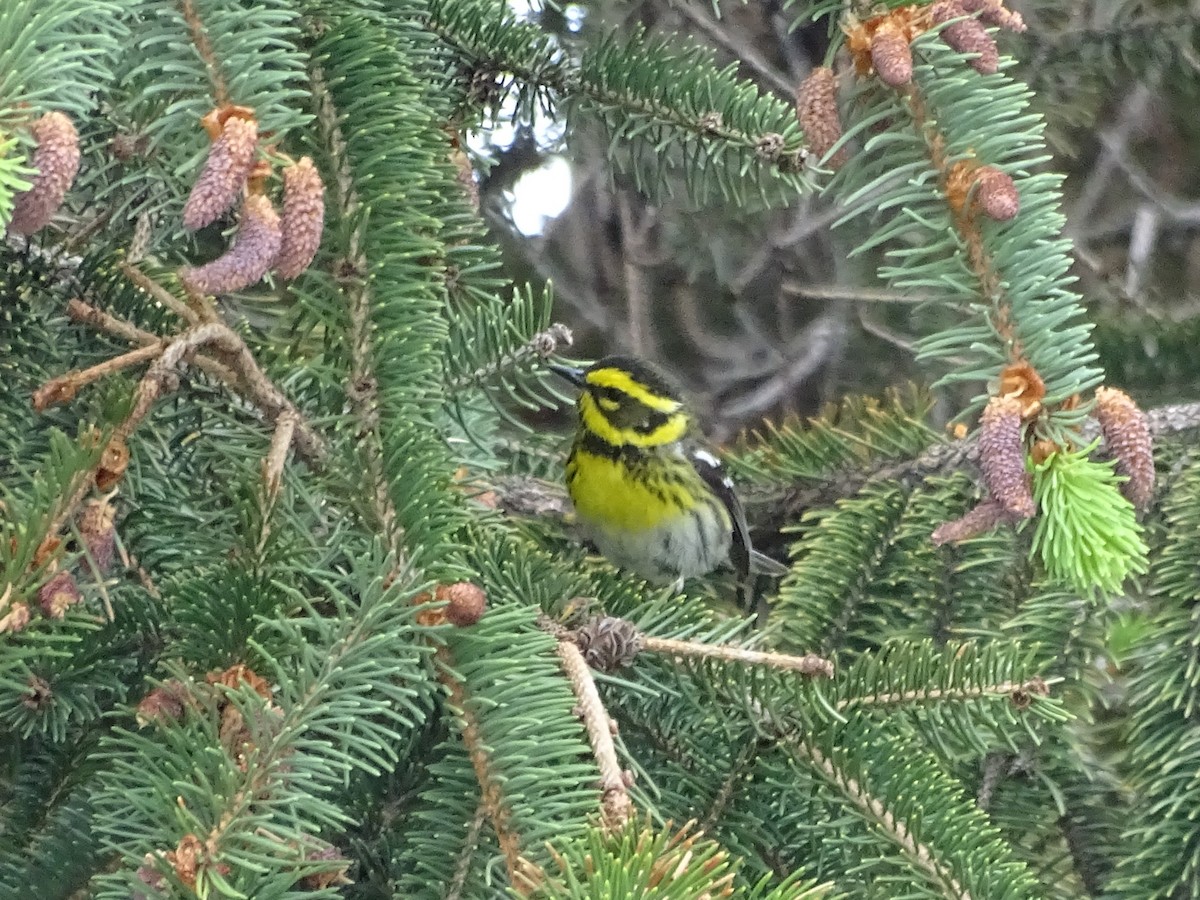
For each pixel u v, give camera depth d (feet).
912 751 10.31
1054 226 9.12
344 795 10.52
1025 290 9.02
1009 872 9.59
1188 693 12.21
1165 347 18.97
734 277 25.73
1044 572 14.66
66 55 7.05
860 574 14.53
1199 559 12.75
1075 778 14.14
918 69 9.19
